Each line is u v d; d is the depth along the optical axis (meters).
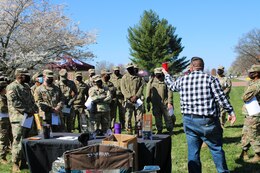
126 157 3.99
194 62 5.27
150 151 5.01
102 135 5.87
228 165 6.74
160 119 10.05
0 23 19.67
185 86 5.24
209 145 5.23
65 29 21.95
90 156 3.98
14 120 6.60
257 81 6.52
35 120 6.83
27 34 20.56
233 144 8.62
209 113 5.10
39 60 19.97
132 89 9.88
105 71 10.72
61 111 7.68
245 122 6.89
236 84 52.34
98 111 8.79
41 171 5.38
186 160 7.37
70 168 3.98
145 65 61.12
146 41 61.78
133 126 10.85
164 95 9.90
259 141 6.70
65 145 5.25
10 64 19.39
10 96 6.52
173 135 10.22
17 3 19.72
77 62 22.91
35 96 7.53
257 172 6.30
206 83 5.10
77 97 10.47
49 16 21.00
